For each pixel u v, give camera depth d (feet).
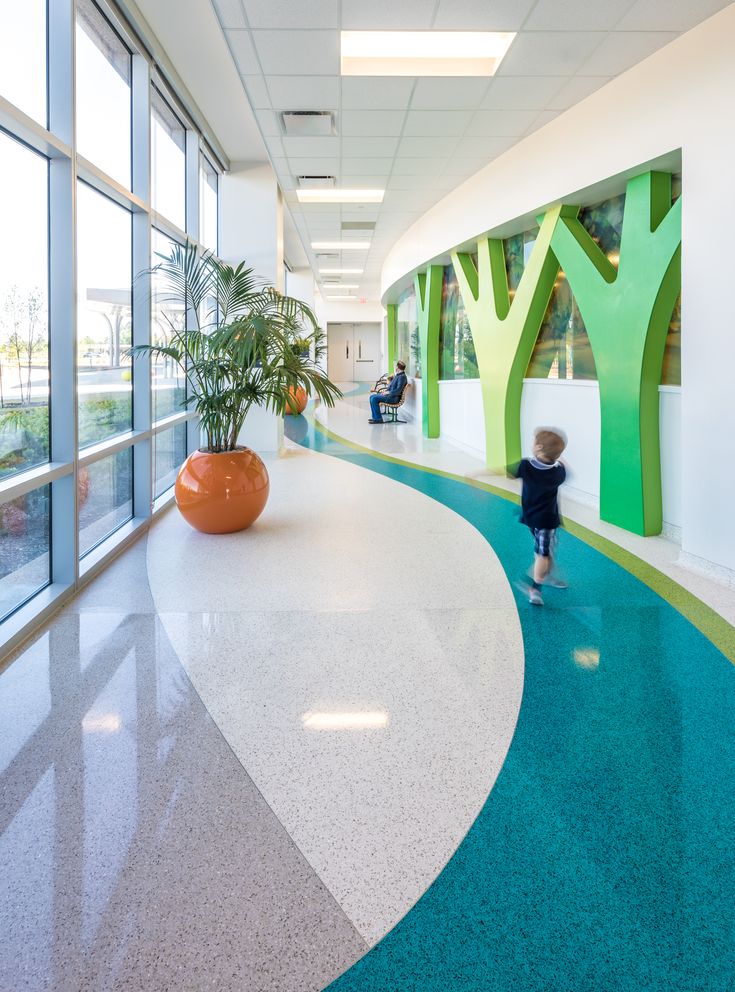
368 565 14.83
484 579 13.88
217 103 22.03
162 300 18.99
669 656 10.25
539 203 20.44
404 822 6.60
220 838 6.37
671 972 4.94
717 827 6.49
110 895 5.67
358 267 54.29
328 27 14.33
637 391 16.71
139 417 17.78
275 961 5.05
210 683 9.46
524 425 24.75
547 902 5.59
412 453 31.73
